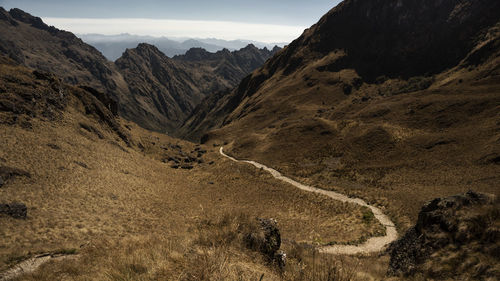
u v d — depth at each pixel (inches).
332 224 1716.3
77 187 1658.5
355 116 4753.9
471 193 321.4
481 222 274.4
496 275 221.0
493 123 2940.5
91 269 256.8
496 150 2393.0
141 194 2062.0
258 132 6309.1
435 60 7869.1
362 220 1785.2
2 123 2140.7
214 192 2765.7
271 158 4303.6
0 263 409.4
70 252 448.5
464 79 5944.9
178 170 4042.8
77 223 1052.5
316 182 3016.7
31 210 1089.4
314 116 6181.1
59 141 2375.7
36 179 1531.7
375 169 3046.3
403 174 2721.5
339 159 3639.3
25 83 2896.2
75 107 3595.0
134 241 358.0
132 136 4515.3
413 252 322.3
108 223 1170.0
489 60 6205.7
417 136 3405.5
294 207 2213.3
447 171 2466.8
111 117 4227.4
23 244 698.8
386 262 544.7
